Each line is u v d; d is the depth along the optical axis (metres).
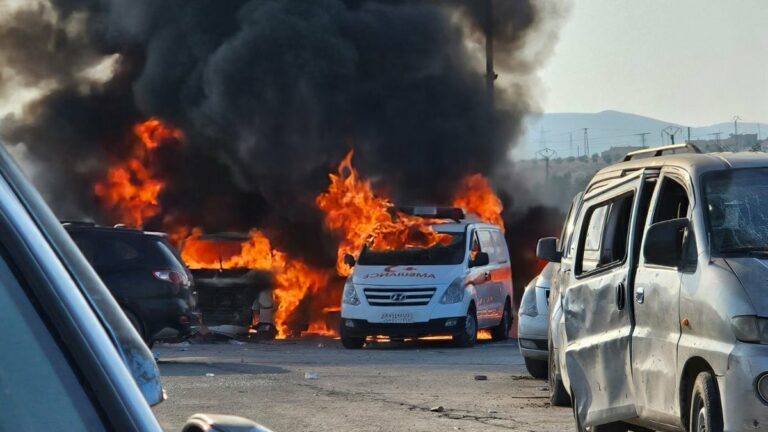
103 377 2.09
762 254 8.86
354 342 27.09
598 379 10.41
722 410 8.37
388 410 14.56
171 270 21.81
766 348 8.20
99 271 21.33
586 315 10.76
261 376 19.00
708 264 8.83
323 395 16.23
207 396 16.08
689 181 9.61
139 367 2.27
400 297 26.44
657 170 10.30
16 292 2.07
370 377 18.92
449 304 26.44
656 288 9.43
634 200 10.26
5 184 2.15
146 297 21.48
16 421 1.99
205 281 29.06
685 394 8.95
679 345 8.95
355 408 14.77
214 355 24.19
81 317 2.11
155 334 21.52
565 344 11.23
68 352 2.07
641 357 9.60
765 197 9.39
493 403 15.34
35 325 2.06
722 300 8.46
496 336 29.73
